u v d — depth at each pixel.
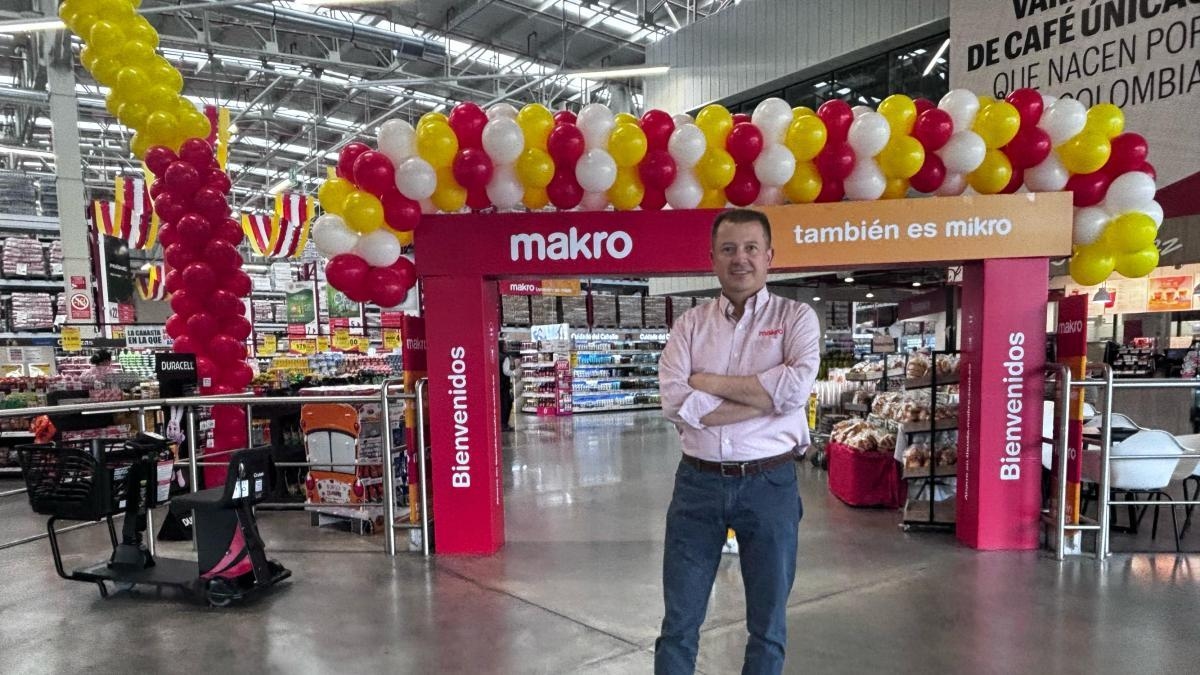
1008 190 3.80
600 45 12.03
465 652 2.68
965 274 3.98
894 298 10.16
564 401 12.54
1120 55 4.85
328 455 4.64
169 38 9.40
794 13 8.62
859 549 3.89
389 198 3.59
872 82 8.06
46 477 3.30
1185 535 4.14
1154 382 3.58
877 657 2.56
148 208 8.72
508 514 4.91
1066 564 3.60
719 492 1.72
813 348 1.71
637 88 14.12
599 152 3.52
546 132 3.60
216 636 2.87
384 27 10.95
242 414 5.52
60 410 3.58
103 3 5.03
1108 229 3.63
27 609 3.19
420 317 4.14
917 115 3.63
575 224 3.72
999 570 3.51
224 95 13.39
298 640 2.81
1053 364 3.76
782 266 3.75
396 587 3.41
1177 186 4.62
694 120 3.70
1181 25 4.56
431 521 4.26
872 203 3.69
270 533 4.53
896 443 4.70
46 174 12.07
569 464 7.07
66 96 9.85
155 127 5.11
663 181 3.60
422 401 4.10
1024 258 3.69
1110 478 3.81
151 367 9.22
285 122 15.13
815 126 3.51
